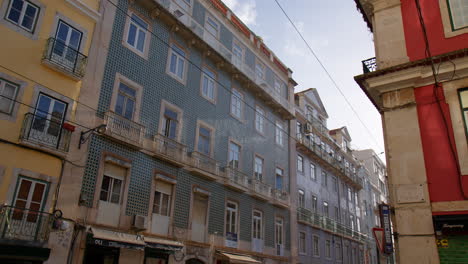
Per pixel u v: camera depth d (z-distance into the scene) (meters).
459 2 10.01
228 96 20.06
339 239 30.95
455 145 8.87
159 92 15.76
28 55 11.40
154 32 16.17
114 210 12.91
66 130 11.84
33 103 11.24
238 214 18.75
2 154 10.27
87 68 12.98
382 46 10.72
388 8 11.05
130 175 13.70
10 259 10.02
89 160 12.42
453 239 8.38
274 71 25.33
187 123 16.88
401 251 8.72
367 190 41.44
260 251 19.72
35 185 10.84
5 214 9.87
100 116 13.13
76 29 12.95
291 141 25.58
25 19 11.59
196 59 18.28
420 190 8.89
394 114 9.83
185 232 15.43
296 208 24.25
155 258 13.97
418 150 9.23
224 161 18.73
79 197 11.87
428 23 10.23
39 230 10.52
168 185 15.31
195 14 18.73
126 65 14.52
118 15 14.64
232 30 21.56
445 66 9.43
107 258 12.41
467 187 8.44
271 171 22.67
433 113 9.38
